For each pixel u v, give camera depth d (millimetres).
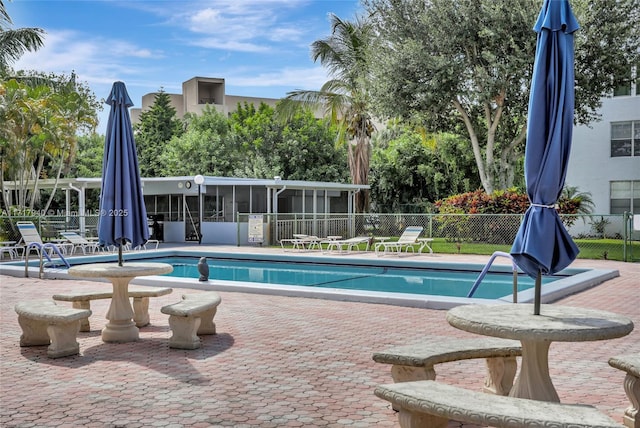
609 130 27984
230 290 12742
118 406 5258
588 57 23875
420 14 25469
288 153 43281
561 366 6605
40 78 30531
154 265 8305
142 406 5254
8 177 30984
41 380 6102
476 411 3504
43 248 15414
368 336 8188
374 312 10094
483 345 5293
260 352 7262
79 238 22297
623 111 27594
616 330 3963
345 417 4977
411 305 10664
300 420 4906
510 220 23109
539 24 4438
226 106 76375
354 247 25141
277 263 21078
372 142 46125
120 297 8023
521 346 5055
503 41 24000
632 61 24188
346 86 29750
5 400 5445
